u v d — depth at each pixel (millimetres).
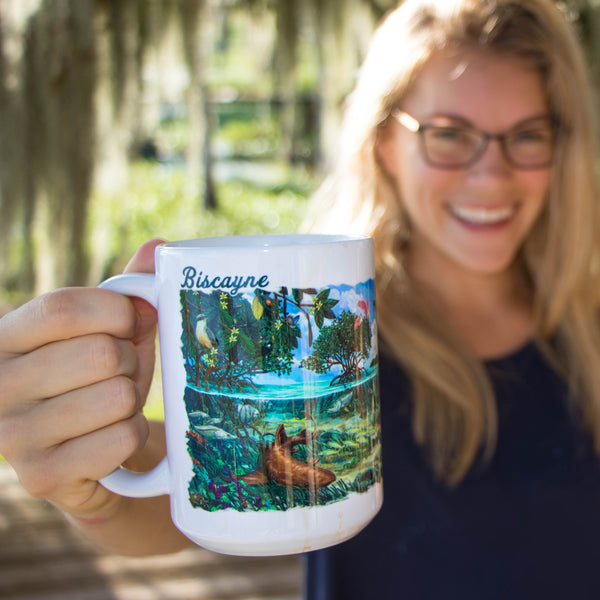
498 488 1193
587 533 1180
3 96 2697
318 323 611
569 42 1229
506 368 1274
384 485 1207
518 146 1220
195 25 2998
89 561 2113
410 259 1377
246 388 612
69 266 2947
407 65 1231
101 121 2883
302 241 731
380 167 1349
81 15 2689
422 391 1230
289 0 3018
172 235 5531
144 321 815
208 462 629
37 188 2809
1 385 669
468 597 1160
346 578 1187
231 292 606
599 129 1490
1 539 2225
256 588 1995
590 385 1230
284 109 3580
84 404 661
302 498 621
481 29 1188
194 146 3582
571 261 1287
